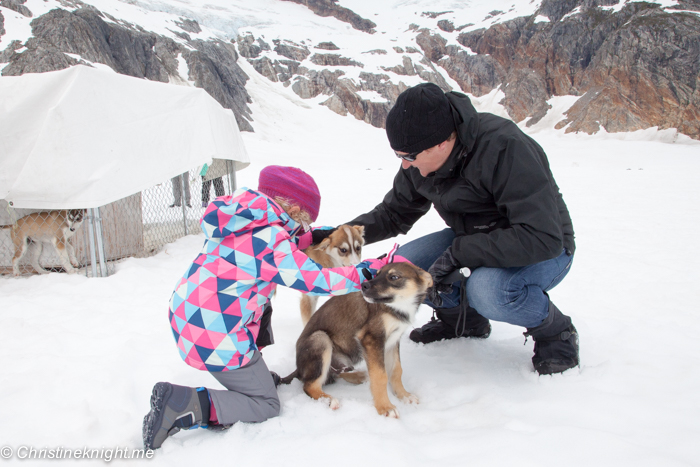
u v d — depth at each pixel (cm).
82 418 218
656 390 236
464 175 249
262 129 7325
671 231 767
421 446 195
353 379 280
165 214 754
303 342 254
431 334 330
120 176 509
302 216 238
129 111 536
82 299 436
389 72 9675
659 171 2352
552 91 9275
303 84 9262
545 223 224
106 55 6231
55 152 472
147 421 191
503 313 247
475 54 11000
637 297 426
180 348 212
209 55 8400
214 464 185
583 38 9031
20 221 524
